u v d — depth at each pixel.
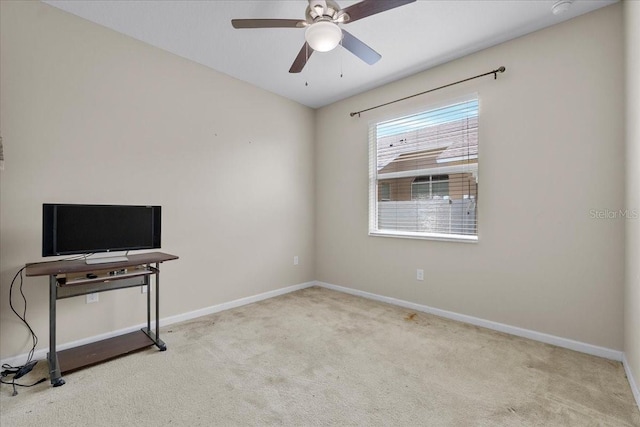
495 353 2.31
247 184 3.56
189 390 1.84
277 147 3.88
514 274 2.66
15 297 2.14
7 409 1.66
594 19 2.26
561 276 2.43
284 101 3.96
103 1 2.20
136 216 2.44
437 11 2.28
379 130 3.70
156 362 2.17
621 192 2.17
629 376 1.93
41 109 2.22
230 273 3.40
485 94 2.81
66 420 1.58
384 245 3.61
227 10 2.29
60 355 2.20
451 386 1.88
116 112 2.58
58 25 2.29
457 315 3.01
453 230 3.09
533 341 2.52
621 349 2.18
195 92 3.08
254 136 3.62
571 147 2.37
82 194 2.41
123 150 2.62
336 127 4.11
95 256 2.49
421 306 3.28
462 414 1.63
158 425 1.55
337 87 3.67
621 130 2.17
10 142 2.11
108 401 1.74
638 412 1.64
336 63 3.08
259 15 2.35
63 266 2.00
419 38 2.63
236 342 2.50
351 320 3.01
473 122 2.93
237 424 1.56
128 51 2.63
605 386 1.87
